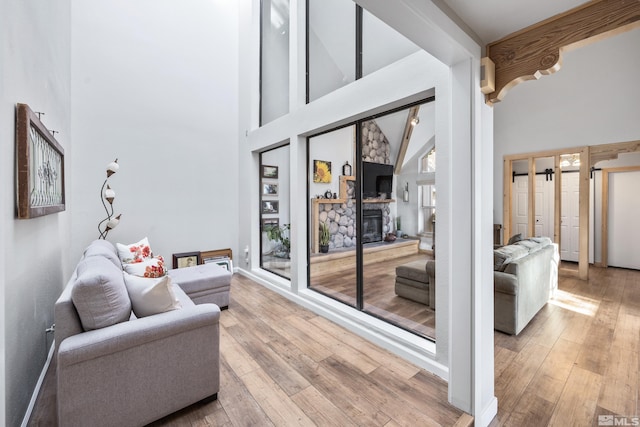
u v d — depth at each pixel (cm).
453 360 165
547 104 492
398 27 125
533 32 141
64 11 291
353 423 154
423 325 246
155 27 406
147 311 169
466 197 157
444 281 193
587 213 448
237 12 484
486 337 163
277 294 373
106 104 366
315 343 242
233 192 486
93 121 356
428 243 270
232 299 353
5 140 128
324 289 343
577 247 568
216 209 466
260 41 457
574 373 201
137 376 148
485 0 125
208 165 457
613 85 429
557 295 374
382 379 193
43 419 158
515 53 148
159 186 410
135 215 391
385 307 285
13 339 138
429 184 266
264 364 211
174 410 158
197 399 166
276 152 444
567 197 580
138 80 391
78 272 174
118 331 145
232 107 481
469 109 155
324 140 390
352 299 311
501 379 196
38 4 188
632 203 525
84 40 350
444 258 193
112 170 327
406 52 232
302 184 351
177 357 159
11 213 135
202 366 168
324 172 392
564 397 178
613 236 544
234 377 195
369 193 312
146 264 274
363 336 252
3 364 122
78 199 346
